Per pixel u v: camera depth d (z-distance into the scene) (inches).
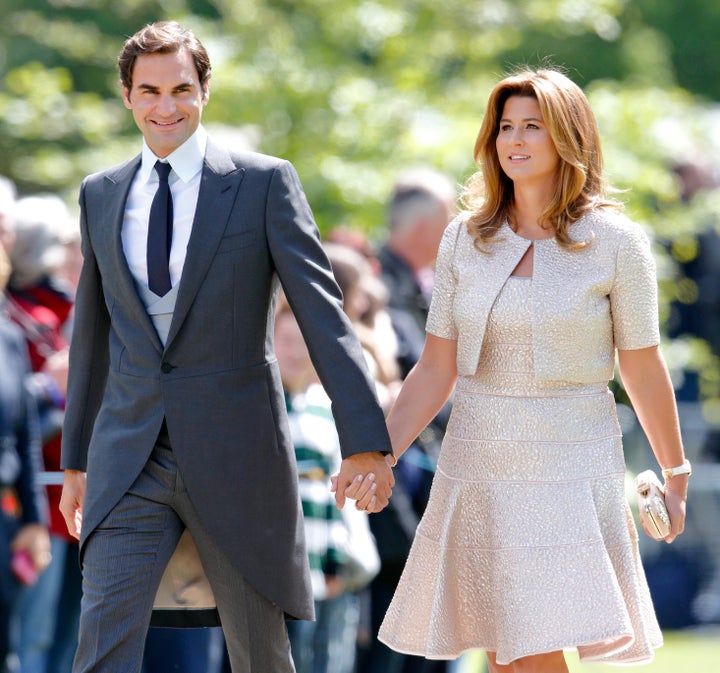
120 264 711.7
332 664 948.6
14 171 1897.1
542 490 709.9
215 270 701.9
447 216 1079.0
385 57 1772.9
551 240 719.1
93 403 749.9
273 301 723.4
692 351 1551.4
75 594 1023.6
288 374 924.0
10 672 965.8
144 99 706.2
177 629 933.8
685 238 1596.9
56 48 2223.2
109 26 2279.8
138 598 701.9
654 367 722.8
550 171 720.3
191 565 743.7
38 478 971.3
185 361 703.7
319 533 924.6
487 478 718.5
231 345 705.6
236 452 705.0
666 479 745.0
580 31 1963.6
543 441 711.1
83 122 1863.9
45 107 1860.2
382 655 1019.3
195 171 713.0
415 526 996.6
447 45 1784.0
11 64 2226.9
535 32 2073.1
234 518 706.2
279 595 720.3
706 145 1728.6
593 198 722.2
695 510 1381.6
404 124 1668.3
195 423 701.3
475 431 722.2
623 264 711.7
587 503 708.0
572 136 712.4
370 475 703.7
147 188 716.7
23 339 975.0
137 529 704.4
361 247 1072.2
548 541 706.8
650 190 1578.5
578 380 714.2
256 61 1731.1
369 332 972.6
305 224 714.8
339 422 698.2
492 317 716.7
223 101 1680.6
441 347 746.2
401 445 748.6
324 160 1585.9
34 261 1001.5
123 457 706.2
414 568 746.8
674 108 1731.1
